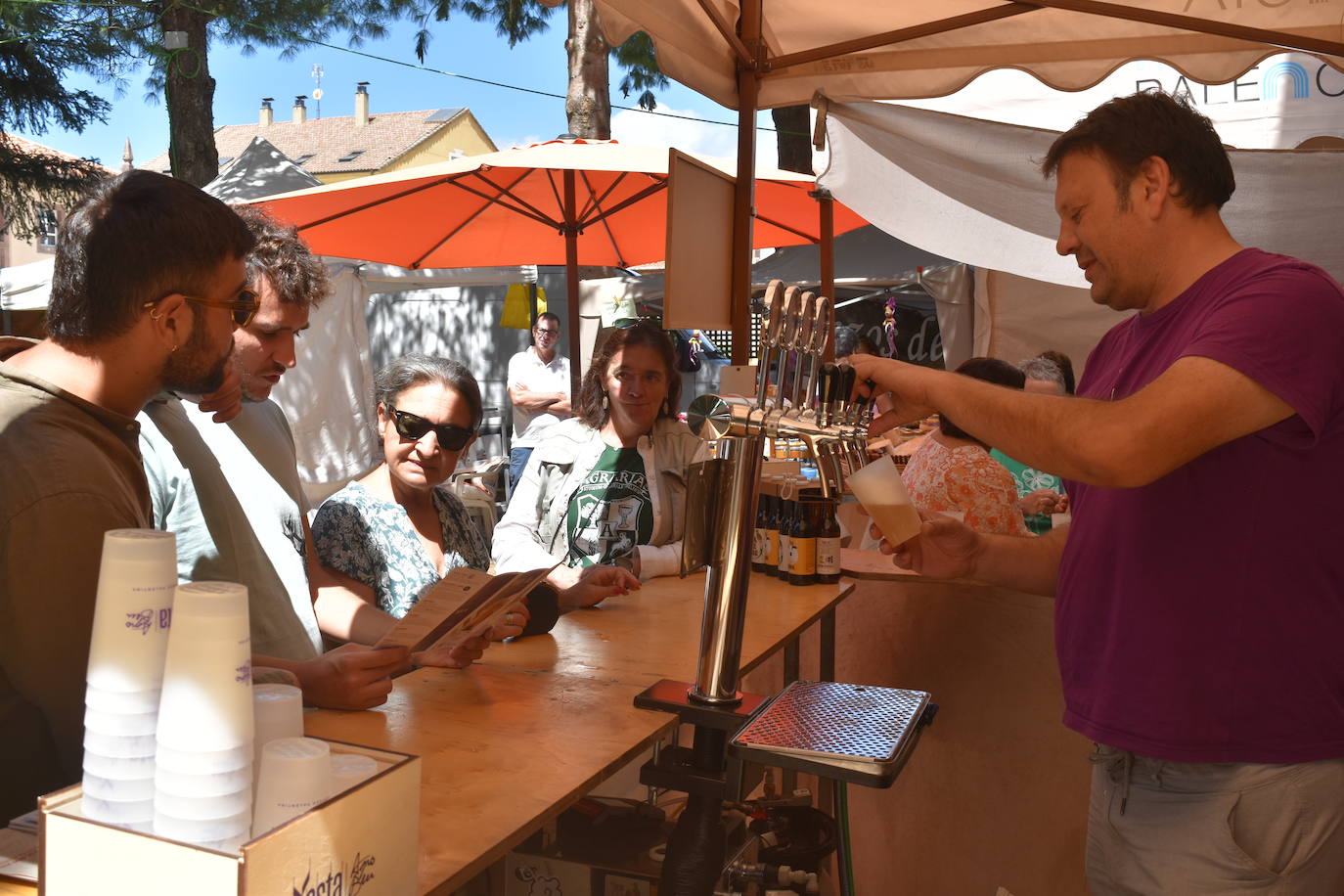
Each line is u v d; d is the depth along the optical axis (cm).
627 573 283
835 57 331
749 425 184
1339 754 182
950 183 489
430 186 580
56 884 101
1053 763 317
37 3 946
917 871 341
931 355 938
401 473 268
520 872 207
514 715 186
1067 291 745
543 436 350
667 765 187
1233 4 294
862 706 190
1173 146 189
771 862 235
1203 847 188
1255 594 181
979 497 341
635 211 655
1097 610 201
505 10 1068
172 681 97
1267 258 182
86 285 147
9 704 146
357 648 190
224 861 93
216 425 218
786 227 654
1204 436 169
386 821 109
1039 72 339
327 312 787
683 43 295
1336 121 529
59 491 138
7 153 1048
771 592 307
